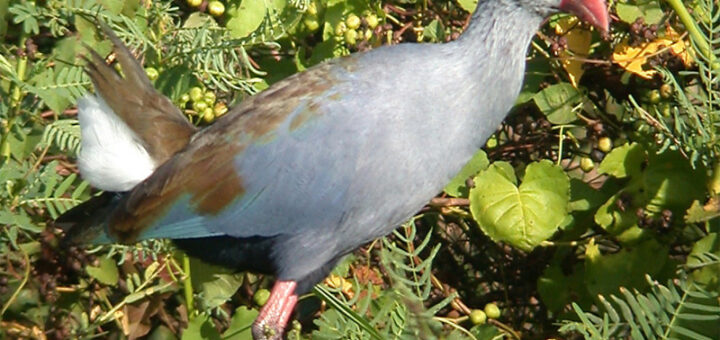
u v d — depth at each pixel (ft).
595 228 28.27
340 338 24.25
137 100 24.66
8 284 26.11
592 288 27.43
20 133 25.50
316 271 25.17
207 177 24.45
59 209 25.12
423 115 24.16
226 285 27.25
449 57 24.45
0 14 25.85
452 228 29.48
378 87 24.23
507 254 29.22
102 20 25.66
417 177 24.40
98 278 26.61
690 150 25.82
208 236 24.99
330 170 24.23
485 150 28.66
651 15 27.09
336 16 27.63
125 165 24.53
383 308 24.57
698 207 26.32
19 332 26.55
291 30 27.89
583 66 27.63
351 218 24.57
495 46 24.58
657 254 27.12
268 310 24.95
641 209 27.09
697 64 26.30
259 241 25.02
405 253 24.23
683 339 24.80
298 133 24.29
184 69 26.45
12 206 24.76
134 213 24.41
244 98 26.55
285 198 24.41
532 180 27.20
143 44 26.17
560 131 27.73
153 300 27.25
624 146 27.25
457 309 28.48
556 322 28.30
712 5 25.70
